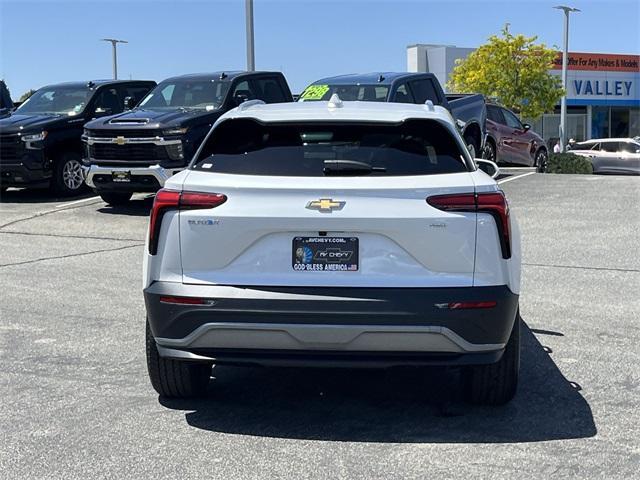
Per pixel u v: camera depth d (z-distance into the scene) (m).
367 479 3.74
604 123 48.56
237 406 4.76
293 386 5.12
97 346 5.95
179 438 4.26
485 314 3.99
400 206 3.99
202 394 4.88
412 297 3.95
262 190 4.04
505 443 4.15
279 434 4.32
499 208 4.05
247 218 4.04
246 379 5.27
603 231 10.87
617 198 13.88
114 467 3.89
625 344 5.90
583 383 5.07
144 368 5.45
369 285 3.98
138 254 9.66
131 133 12.04
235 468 3.88
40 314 6.89
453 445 4.14
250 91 13.56
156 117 12.24
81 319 6.72
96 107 15.24
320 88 13.18
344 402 4.82
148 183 12.08
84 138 12.70
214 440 4.23
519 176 17.86
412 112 4.61
